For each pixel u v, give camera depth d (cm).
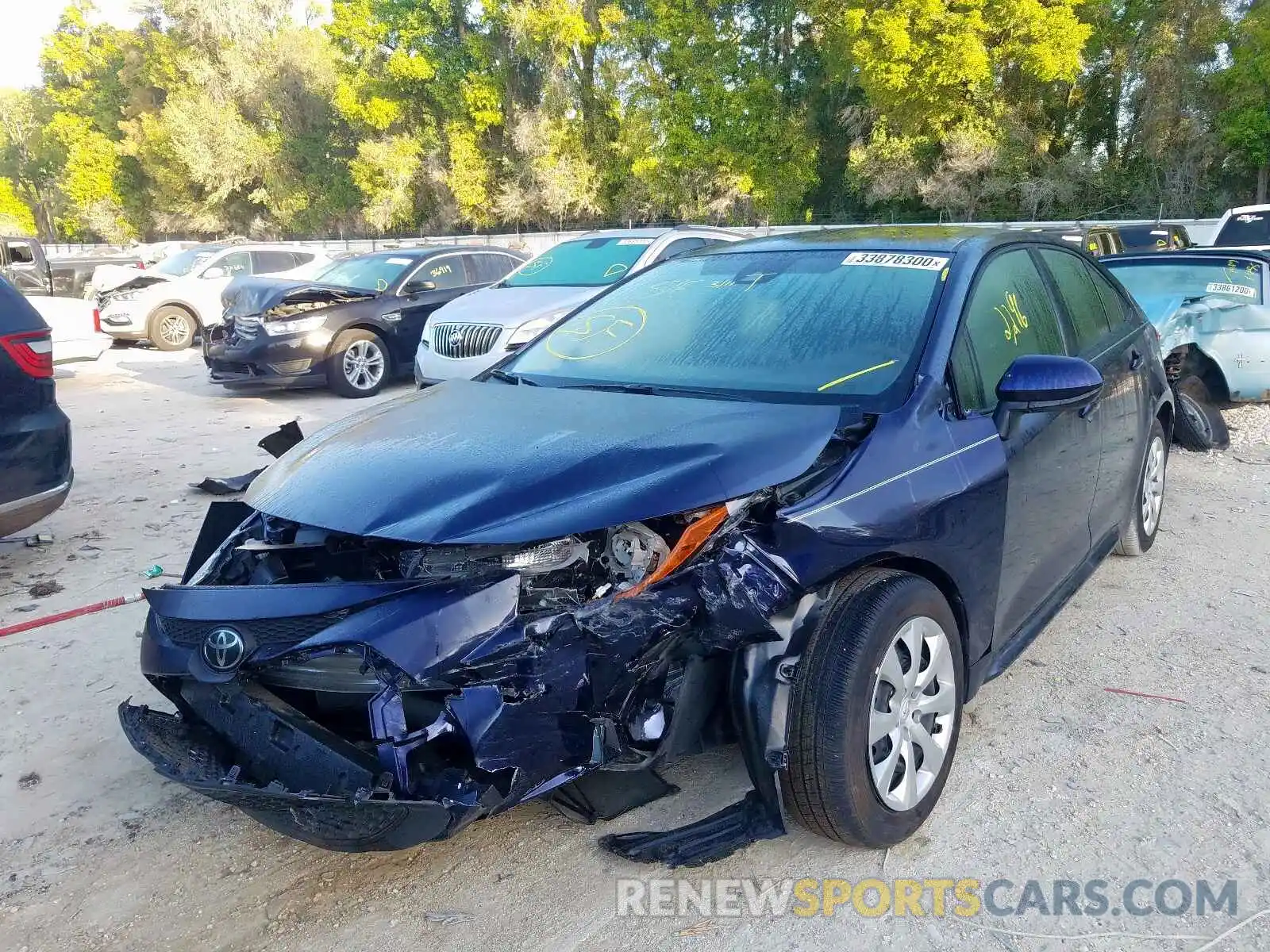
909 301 331
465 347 820
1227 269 829
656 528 245
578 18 2842
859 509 261
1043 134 2447
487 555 233
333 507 252
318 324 1048
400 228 3569
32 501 475
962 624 301
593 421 288
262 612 232
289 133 3947
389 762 220
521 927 250
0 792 318
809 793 250
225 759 253
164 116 4066
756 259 391
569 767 225
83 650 419
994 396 326
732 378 322
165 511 627
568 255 951
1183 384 762
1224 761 318
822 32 2656
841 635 251
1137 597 458
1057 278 409
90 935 252
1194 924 246
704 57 2702
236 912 259
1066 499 364
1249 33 2100
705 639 237
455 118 3188
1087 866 269
